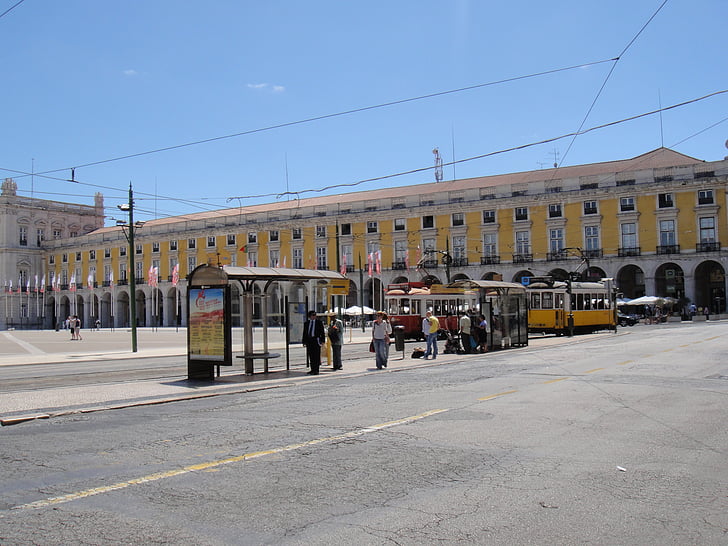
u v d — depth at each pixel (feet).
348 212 205.67
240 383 45.73
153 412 33.32
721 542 13.94
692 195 162.61
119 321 258.78
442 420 28.27
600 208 172.96
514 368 51.67
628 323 149.69
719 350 63.52
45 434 27.37
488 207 185.88
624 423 26.96
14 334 196.75
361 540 14.20
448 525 15.06
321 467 20.58
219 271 47.16
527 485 18.21
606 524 15.05
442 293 105.50
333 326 56.59
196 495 17.74
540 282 110.52
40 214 288.30
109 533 14.83
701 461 20.72
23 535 14.79
